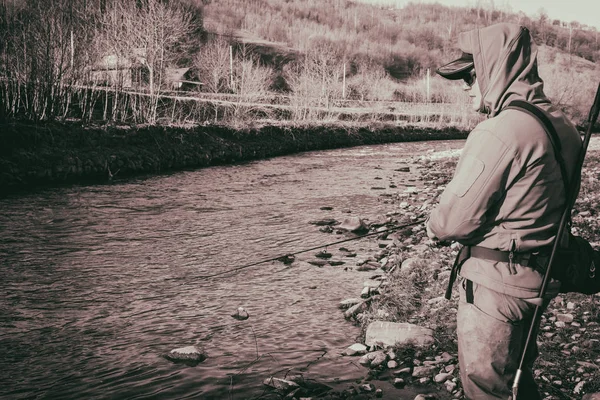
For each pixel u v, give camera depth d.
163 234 10.45
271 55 93.56
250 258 8.79
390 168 21.56
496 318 2.50
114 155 19.11
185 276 7.84
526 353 2.54
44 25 20.67
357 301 6.53
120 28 24.89
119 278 7.76
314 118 35.53
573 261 2.49
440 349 5.06
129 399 4.42
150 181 17.41
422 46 146.88
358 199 14.34
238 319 6.18
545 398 3.93
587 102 47.09
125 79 25.89
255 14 132.25
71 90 21.77
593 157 19.23
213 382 4.68
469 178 2.45
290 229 10.88
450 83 72.50
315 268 8.18
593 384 4.08
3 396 4.48
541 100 2.54
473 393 2.61
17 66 20.11
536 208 2.46
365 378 4.62
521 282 2.47
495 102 2.57
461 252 2.65
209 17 119.00
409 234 10.03
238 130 26.11
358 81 62.09
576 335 4.97
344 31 143.88
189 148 22.38
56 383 4.71
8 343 5.57
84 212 12.45
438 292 6.43
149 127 21.72
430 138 42.53
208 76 44.59
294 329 5.85
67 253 9.09
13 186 15.55
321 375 4.75
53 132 18.47
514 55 2.56
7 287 7.34
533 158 2.41
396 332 5.30
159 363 5.09
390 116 48.25
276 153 27.17
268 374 4.80
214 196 14.80
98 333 5.82
